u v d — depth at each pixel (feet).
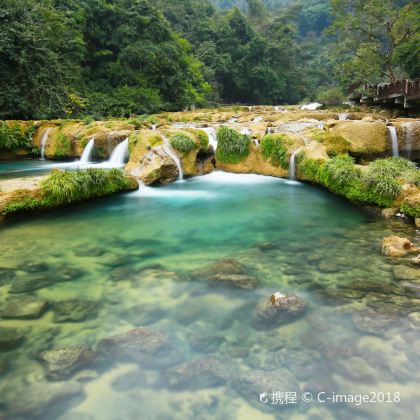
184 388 11.18
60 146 61.52
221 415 10.25
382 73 123.44
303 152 40.42
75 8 115.44
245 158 46.60
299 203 33.68
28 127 68.08
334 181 33.27
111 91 115.75
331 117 73.26
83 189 32.60
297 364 12.05
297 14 301.84
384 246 21.20
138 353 12.60
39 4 87.30
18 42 77.46
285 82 221.25
